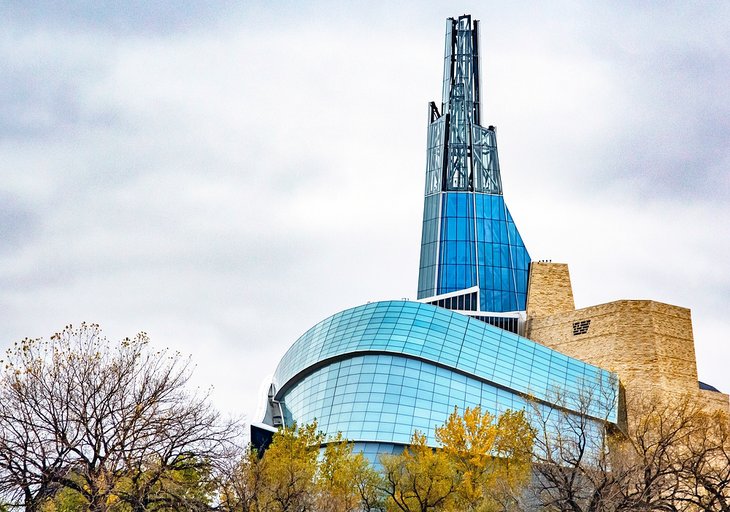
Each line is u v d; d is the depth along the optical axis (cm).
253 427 12606
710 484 6619
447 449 8581
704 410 12606
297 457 8275
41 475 5250
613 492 6431
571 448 9044
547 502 6631
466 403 12288
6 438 5309
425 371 12500
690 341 13300
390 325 13075
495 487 7638
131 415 5644
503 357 12719
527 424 8219
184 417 5688
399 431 11944
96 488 5275
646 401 11744
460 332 12900
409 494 7775
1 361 5509
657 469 6612
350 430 12100
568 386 12525
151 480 5459
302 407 13088
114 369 5709
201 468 5891
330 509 7119
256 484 6347
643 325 13188
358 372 12700
